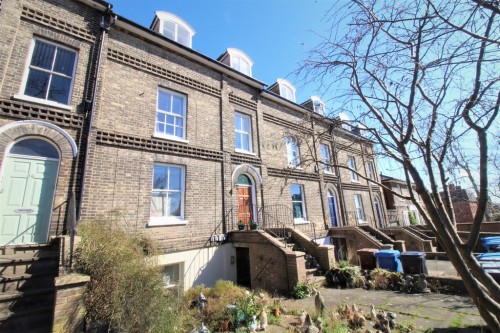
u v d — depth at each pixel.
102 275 4.82
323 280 8.62
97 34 8.47
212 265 9.30
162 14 11.14
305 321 5.27
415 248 14.92
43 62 7.44
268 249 8.67
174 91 10.20
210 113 11.06
